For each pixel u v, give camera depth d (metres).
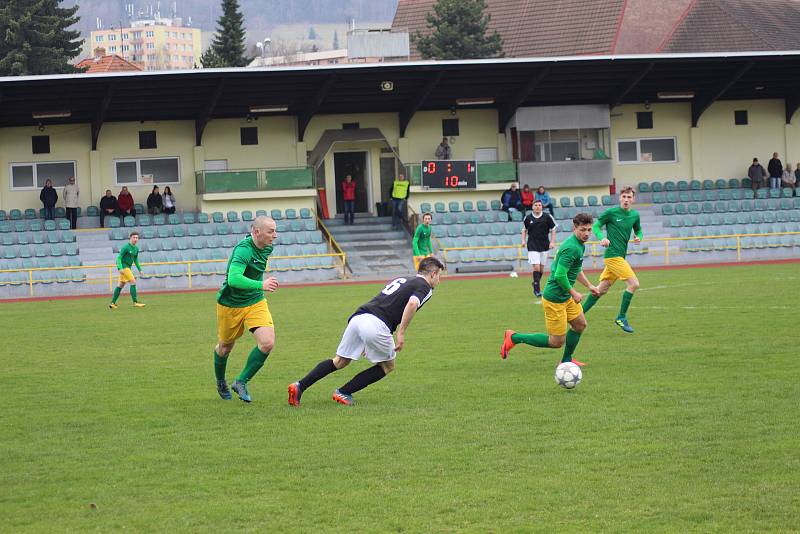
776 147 48.97
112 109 42.75
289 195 43.06
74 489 8.20
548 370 13.47
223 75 40.00
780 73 46.03
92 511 7.60
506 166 45.00
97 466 8.94
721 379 12.14
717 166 48.62
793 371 12.52
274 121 45.50
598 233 16.77
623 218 16.83
